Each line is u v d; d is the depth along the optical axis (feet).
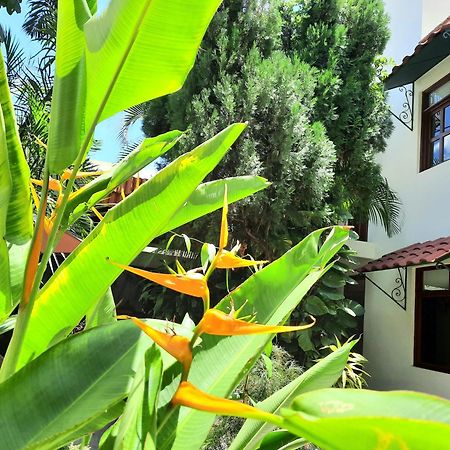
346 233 3.73
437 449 1.06
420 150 22.40
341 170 20.77
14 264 3.66
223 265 2.12
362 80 21.25
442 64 21.15
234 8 18.78
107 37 2.63
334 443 1.16
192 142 17.21
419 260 16.84
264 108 17.35
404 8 26.53
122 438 2.09
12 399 2.42
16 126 3.18
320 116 19.75
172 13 2.50
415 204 22.08
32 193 3.44
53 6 17.04
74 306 3.11
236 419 9.75
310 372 3.46
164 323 3.09
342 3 21.58
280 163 17.25
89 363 2.62
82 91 2.92
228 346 3.19
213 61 18.33
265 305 3.40
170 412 2.40
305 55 20.68
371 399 1.24
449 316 18.98
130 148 20.83
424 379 19.60
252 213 17.06
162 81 2.74
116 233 3.14
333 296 19.16
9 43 14.28
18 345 2.84
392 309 22.34
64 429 2.31
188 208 3.93
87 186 3.91
